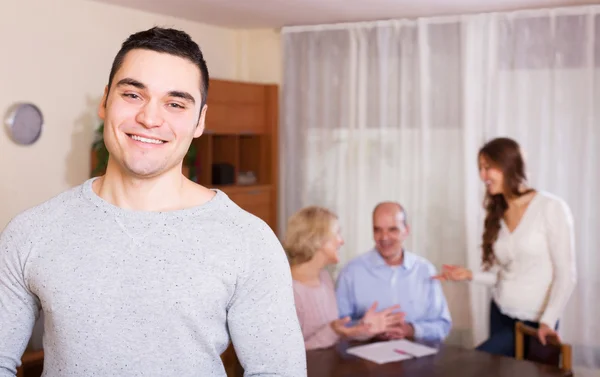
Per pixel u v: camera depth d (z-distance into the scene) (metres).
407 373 2.70
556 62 4.42
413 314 3.74
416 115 4.89
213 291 1.16
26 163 4.00
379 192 5.06
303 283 3.33
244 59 5.61
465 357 2.93
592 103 4.35
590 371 4.33
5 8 3.83
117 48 4.53
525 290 4.01
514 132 4.57
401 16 4.81
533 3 4.29
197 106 1.21
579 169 4.40
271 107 5.33
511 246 4.09
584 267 4.37
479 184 4.66
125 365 1.14
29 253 1.17
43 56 4.05
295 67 5.29
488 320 4.47
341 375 2.67
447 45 4.75
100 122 4.43
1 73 3.83
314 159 5.27
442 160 4.80
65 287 1.14
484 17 4.61
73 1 4.21
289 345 1.20
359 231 5.12
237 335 1.20
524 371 2.74
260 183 5.38
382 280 3.77
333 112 5.19
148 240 1.16
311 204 5.29
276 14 4.79
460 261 4.75
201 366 1.17
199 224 1.19
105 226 1.17
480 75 4.65
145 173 1.16
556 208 3.95
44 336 1.21
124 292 1.13
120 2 4.38
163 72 1.14
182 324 1.15
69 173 4.25
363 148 5.09
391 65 4.97
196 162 4.95
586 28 4.34
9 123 3.85
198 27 5.21
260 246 1.20
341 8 4.52
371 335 3.26
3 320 1.20
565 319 4.36
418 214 4.89
